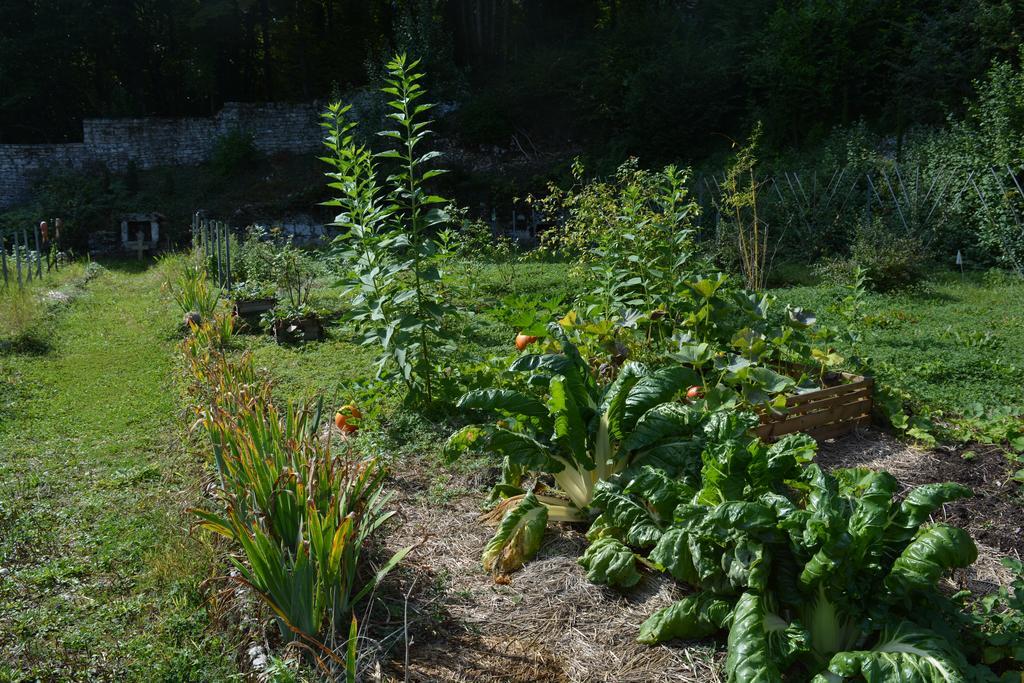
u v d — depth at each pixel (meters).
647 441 4.51
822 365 6.60
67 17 32.38
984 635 3.43
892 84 22.50
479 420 6.60
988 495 5.21
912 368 8.05
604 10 35.00
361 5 36.22
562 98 29.16
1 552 4.57
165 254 22.17
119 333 10.64
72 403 7.49
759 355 6.03
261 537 3.56
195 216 17.94
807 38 23.41
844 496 3.59
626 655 3.58
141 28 34.81
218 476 4.83
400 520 4.94
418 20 30.86
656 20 29.62
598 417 4.76
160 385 8.05
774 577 3.42
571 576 4.20
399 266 6.71
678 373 4.88
